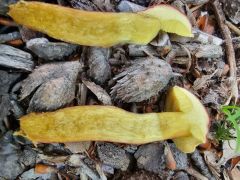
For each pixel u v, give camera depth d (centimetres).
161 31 13
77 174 14
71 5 13
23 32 13
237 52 15
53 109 13
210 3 15
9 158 13
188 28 13
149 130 13
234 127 14
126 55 13
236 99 15
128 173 14
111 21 13
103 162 13
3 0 12
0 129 13
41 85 12
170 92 13
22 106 13
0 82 13
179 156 14
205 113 13
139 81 13
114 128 13
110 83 13
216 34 15
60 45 13
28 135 12
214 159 15
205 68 14
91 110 12
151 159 14
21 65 13
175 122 13
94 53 13
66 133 12
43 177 13
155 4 14
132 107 14
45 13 12
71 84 13
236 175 15
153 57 13
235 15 15
